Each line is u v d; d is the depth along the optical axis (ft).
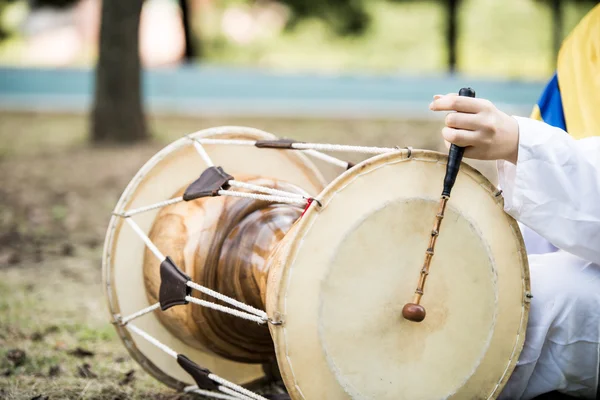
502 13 78.07
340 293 6.99
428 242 7.21
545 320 7.97
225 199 8.75
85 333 12.17
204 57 77.15
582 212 7.16
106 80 35.01
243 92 49.98
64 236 19.79
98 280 15.66
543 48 76.48
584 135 8.86
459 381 7.51
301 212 8.87
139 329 9.29
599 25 9.29
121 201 9.26
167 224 8.99
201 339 8.89
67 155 32.12
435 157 7.20
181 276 8.43
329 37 79.05
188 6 65.98
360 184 6.98
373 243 7.05
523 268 7.61
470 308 7.43
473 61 76.33
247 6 78.07
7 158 31.27
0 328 12.31
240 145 9.89
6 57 71.61
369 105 49.55
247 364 9.88
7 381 10.10
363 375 7.14
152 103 48.49
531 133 7.08
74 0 72.13
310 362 6.98
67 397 9.62
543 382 8.42
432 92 50.60
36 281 15.48
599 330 7.99
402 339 7.23
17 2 72.43
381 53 78.54
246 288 8.36
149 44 70.49
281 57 78.33
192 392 9.80
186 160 9.67
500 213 7.47
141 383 10.23
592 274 7.97
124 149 33.53
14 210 22.68
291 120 42.96
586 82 9.07
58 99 49.80
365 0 78.89
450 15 61.77
